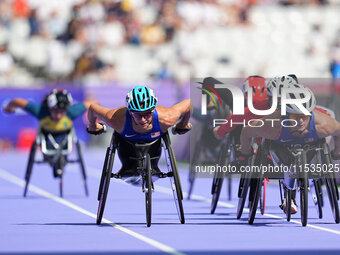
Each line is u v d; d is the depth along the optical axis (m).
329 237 19.45
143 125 20.97
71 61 76.31
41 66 76.94
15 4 78.38
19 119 74.38
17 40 77.69
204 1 79.94
